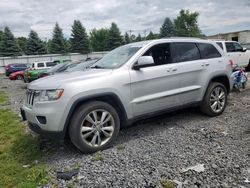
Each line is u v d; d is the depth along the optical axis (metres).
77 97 4.12
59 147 4.77
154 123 5.75
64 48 60.03
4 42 54.94
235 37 42.09
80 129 4.18
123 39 68.75
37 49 58.41
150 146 4.48
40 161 4.29
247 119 5.62
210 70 5.74
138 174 3.56
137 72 4.72
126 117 4.65
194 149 4.22
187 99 5.43
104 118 4.41
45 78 4.71
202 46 5.85
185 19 70.44
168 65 5.13
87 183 3.44
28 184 3.50
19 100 11.34
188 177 3.38
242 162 3.66
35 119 4.24
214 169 3.53
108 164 3.92
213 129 5.11
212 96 5.86
